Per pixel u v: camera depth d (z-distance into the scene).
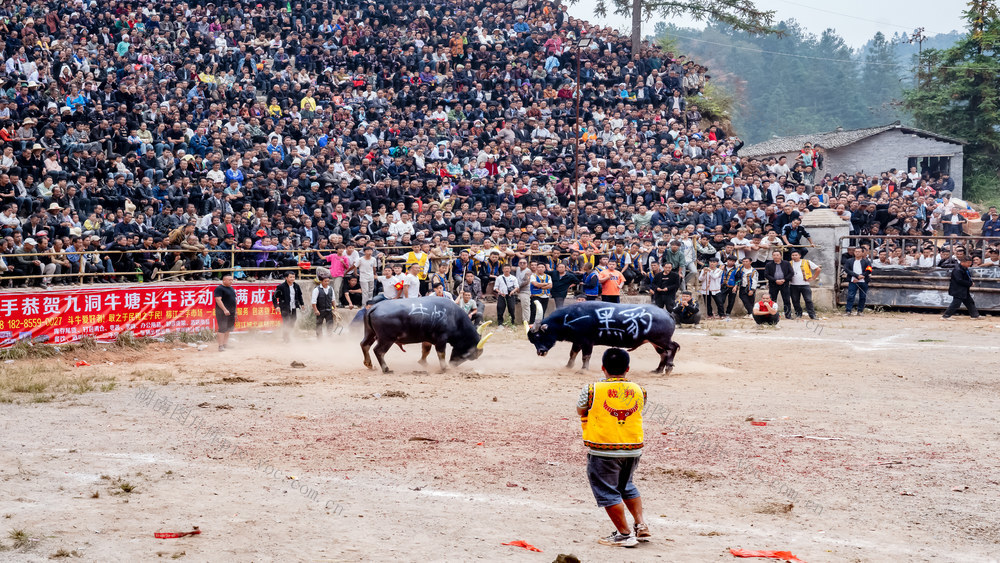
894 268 28.81
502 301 24.91
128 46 33.56
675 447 11.36
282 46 37.34
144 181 25.67
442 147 32.88
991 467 10.48
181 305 22.00
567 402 14.41
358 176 29.84
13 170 23.94
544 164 33.81
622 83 41.06
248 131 30.84
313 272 25.72
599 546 7.80
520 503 9.13
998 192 49.62
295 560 7.31
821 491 9.56
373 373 17.58
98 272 21.84
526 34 42.38
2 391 14.94
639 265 26.94
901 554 7.68
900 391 15.48
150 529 8.11
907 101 56.06
